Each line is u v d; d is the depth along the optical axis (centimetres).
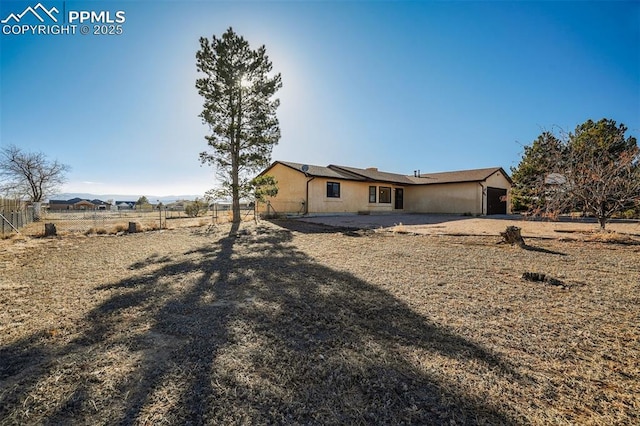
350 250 710
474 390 190
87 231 1155
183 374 207
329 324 294
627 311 319
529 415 167
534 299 360
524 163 1667
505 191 2188
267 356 232
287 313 322
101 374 207
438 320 303
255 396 184
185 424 160
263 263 577
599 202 818
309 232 1068
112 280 461
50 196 2823
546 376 205
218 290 407
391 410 172
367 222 1401
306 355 234
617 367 216
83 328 285
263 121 1390
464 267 525
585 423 161
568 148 862
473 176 2044
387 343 255
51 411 170
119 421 162
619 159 820
